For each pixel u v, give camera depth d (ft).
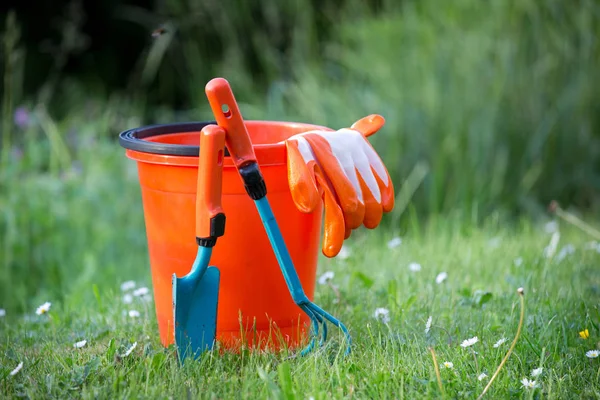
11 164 9.29
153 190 6.46
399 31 11.48
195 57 13.21
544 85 10.95
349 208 6.30
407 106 10.67
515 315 6.89
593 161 10.83
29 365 6.44
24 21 15.61
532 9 11.18
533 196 10.57
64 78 15.44
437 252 8.30
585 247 8.26
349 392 6.05
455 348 6.47
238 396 6.06
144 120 14.49
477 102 10.55
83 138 10.72
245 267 6.43
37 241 9.02
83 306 7.50
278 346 6.59
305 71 11.81
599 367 6.30
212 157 6.13
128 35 16.26
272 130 6.96
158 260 6.57
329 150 6.34
